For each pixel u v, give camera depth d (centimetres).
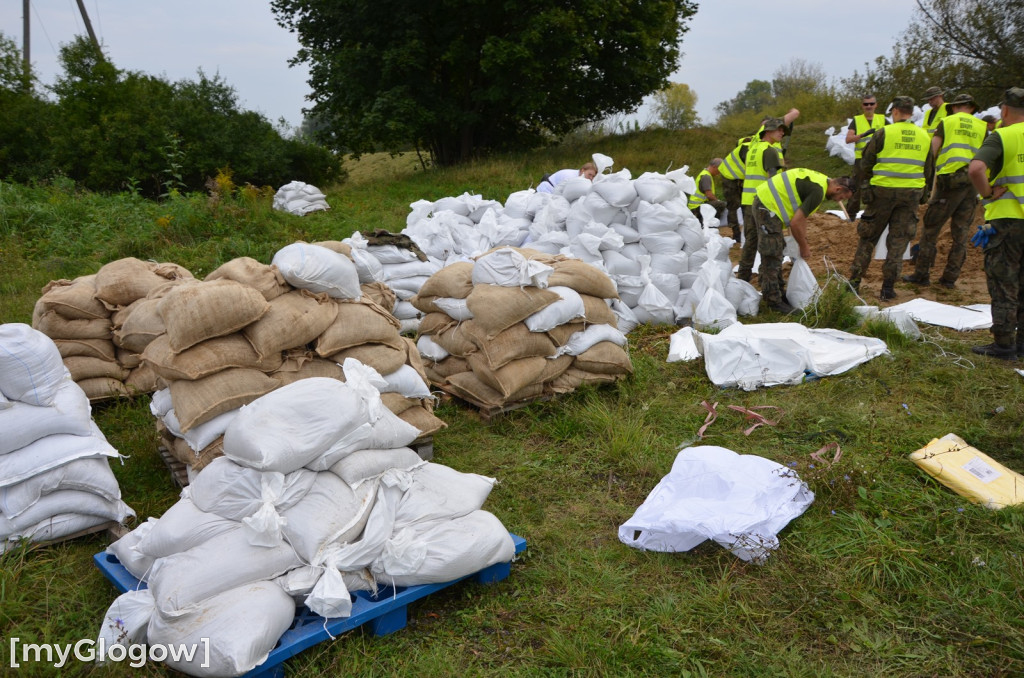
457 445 455
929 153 686
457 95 2088
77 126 1936
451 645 276
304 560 274
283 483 279
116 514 352
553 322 488
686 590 305
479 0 1831
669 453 428
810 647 271
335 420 292
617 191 686
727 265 689
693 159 1675
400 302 680
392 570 280
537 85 1936
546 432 467
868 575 310
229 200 1060
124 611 266
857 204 730
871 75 1856
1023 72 1498
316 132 2248
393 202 1368
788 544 332
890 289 715
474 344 491
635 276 680
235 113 2353
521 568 324
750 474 361
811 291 661
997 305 541
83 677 254
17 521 324
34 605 297
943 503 359
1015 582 296
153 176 1939
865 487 372
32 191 1228
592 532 354
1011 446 417
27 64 2425
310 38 2153
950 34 1598
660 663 263
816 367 529
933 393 492
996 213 524
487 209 821
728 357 531
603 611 292
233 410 366
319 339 397
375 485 298
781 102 2948
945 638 272
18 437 326
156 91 2158
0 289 783
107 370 512
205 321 360
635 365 561
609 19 1898
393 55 1861
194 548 269
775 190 649
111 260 881
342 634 273
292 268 397
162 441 418
